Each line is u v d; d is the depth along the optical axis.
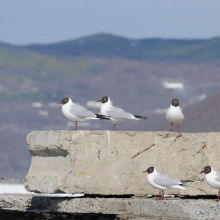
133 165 14.30
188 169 14.84
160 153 14.62
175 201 12.71
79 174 13.73
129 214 13.41
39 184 14.57
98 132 13.96
